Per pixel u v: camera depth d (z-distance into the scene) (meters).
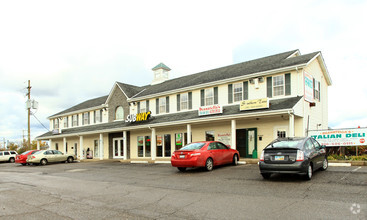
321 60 20.94
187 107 23.83
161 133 25.42
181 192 8.77
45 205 7.59
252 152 19.27
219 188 9.13
